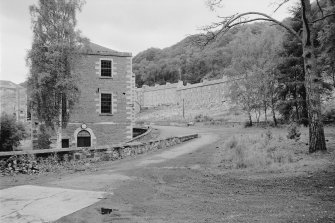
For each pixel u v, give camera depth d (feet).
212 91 291.38
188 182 32.22
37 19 83.25
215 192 27.61
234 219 19.54
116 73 99.19
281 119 137.80
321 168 36.17
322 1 72.13
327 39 73.87
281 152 48.60
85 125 95.14
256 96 145.48
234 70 154.92
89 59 97.14
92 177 33.81
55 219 19.26
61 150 44.01
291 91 106.93
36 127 92.12
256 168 39.63
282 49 109.60
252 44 207.21
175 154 59.57
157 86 395.55
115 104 98.53
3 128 109.29
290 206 22.39
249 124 146.61
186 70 508.53
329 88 100.17
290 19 103.91
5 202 22.93
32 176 35.53
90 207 21.94
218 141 87.40
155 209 22.06
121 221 19.24
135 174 36.06
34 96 81.76
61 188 27.84
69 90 82.48
